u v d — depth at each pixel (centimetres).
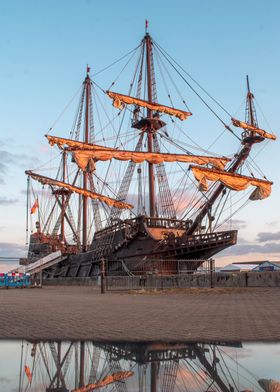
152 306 1558
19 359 475
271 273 3203
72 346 592
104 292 2980
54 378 365
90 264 5972
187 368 402
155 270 4291
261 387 318
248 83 5150
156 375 367
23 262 6450
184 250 4756
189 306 1544
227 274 3388
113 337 691
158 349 552
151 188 5641
